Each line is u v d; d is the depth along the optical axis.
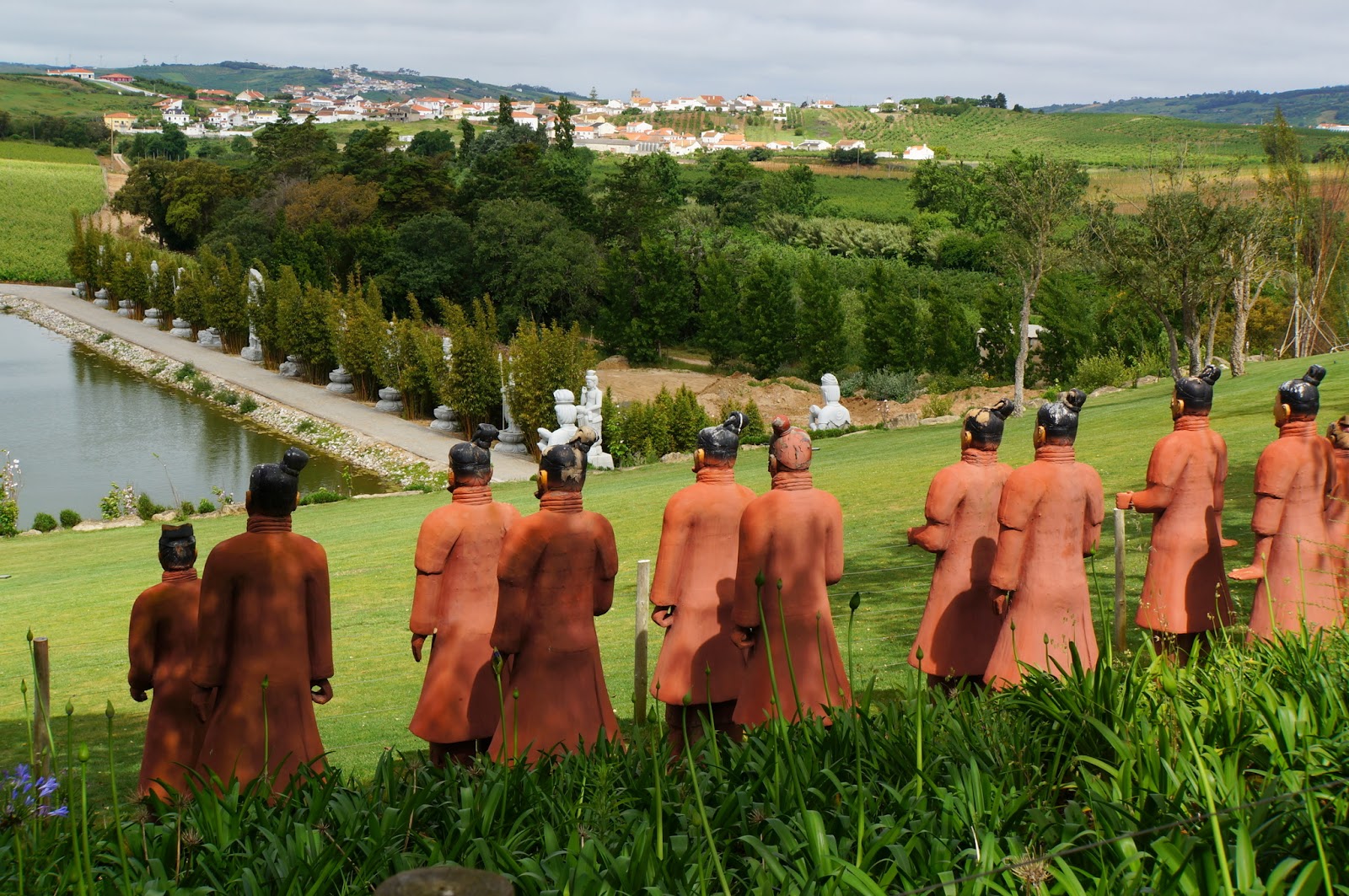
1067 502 7.72
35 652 5.72
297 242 70.75
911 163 162.00
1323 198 38.84
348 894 4.56
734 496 8.23
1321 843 4.15
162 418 48.94
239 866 4.88
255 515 7.09
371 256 69.44
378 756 9.18
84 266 77.12
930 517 8.32
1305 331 40.66
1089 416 27.66
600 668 7.30
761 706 7.44
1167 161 29.92
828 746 5.72
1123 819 4.57
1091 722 5.36
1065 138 181.62
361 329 50.06
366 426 46.53
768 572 7.44
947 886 4.16
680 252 66.69
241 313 60.19
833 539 7.59
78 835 5.08
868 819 4.98
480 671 7.95
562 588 7.04
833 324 54.00
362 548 22.22
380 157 87.25
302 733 7.07
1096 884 4.09
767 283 54.94
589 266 66.38
